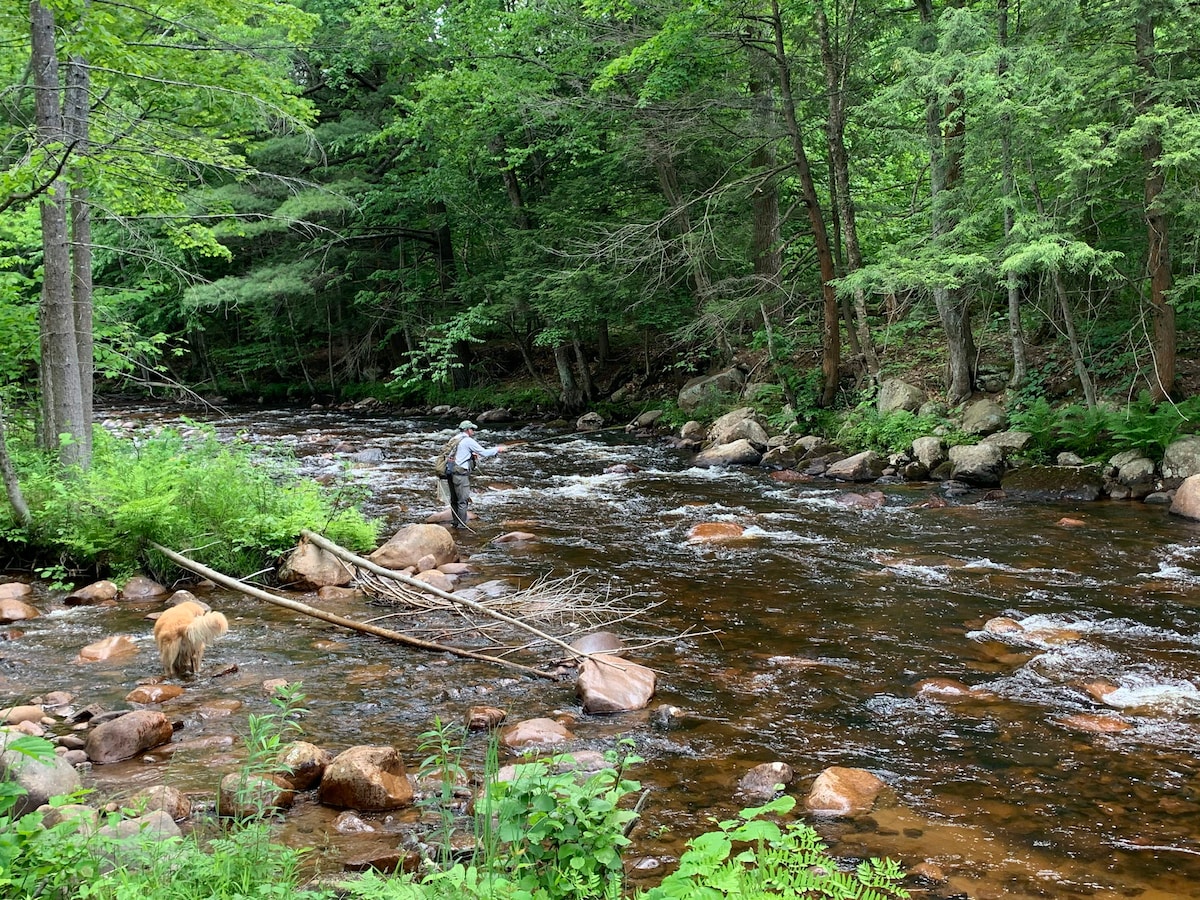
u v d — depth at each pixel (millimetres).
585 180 23672
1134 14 12609
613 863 3164
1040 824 4422
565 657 7094
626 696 6066
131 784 4758
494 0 23438
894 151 19625
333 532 10211
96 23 9445
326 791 4594
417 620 8102
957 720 5777
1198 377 15703
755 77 19484
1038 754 5254
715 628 7816
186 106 12859
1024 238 13766
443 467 12078
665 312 23156
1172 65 13211
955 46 14023
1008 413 16328
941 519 12266
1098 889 3826
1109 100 13227
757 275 20297
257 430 24422
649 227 19500
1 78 11859
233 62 12500
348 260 30297
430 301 30047
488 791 3414
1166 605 8125
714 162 21797
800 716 5879
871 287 16297
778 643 7395
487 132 24078
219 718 5777
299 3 26156
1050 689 6266
